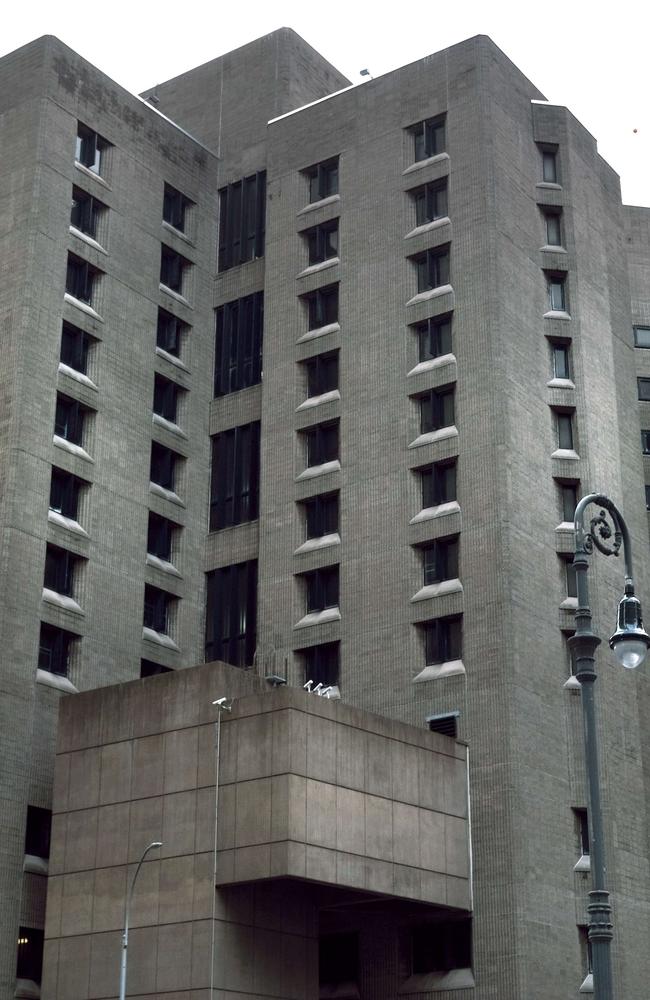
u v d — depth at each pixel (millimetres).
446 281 65250
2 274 63656
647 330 78562
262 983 50062
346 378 66312
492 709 56906
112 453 65250
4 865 54844
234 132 77000
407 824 53531
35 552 59812
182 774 52188
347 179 69812
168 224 72438
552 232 68312
